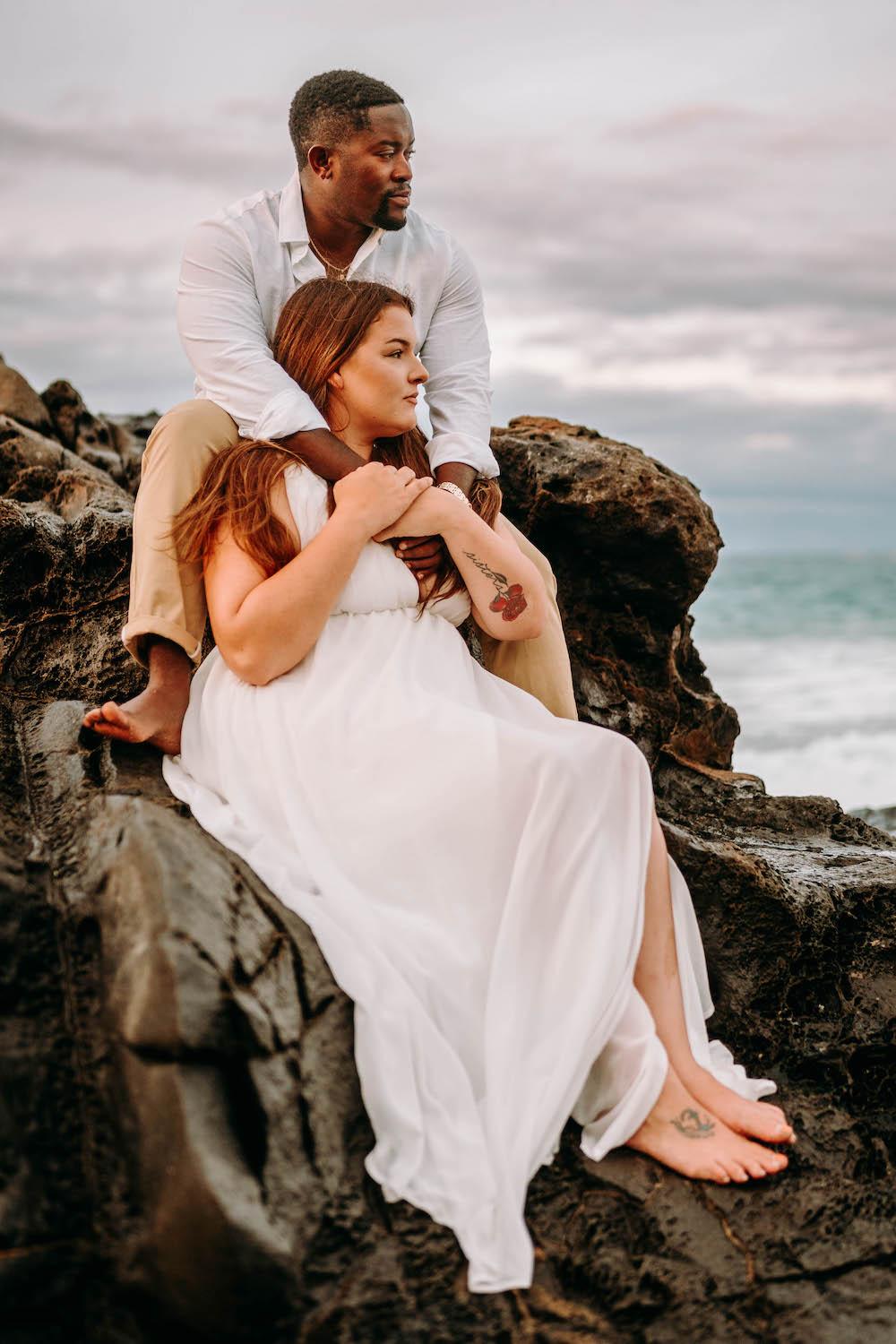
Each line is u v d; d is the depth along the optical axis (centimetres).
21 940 277
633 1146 293
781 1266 269
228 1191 240
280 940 281
